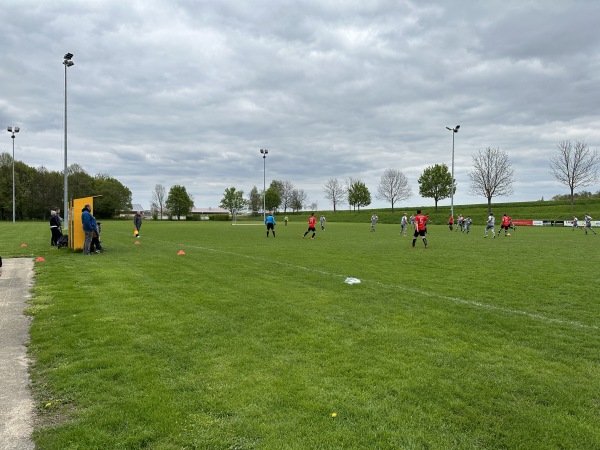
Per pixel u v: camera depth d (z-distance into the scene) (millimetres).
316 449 3238
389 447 3289
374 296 8672
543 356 5281
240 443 3316
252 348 5434
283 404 3936
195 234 31453
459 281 10633
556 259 15695
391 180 95125
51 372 4656
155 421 3615
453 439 3416
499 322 6781
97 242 16797
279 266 13094
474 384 4410
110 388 4242
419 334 6102
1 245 19719
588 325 6676
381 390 4238
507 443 3369
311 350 5387
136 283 9789
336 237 29047
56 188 88688
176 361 4977
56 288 9086
